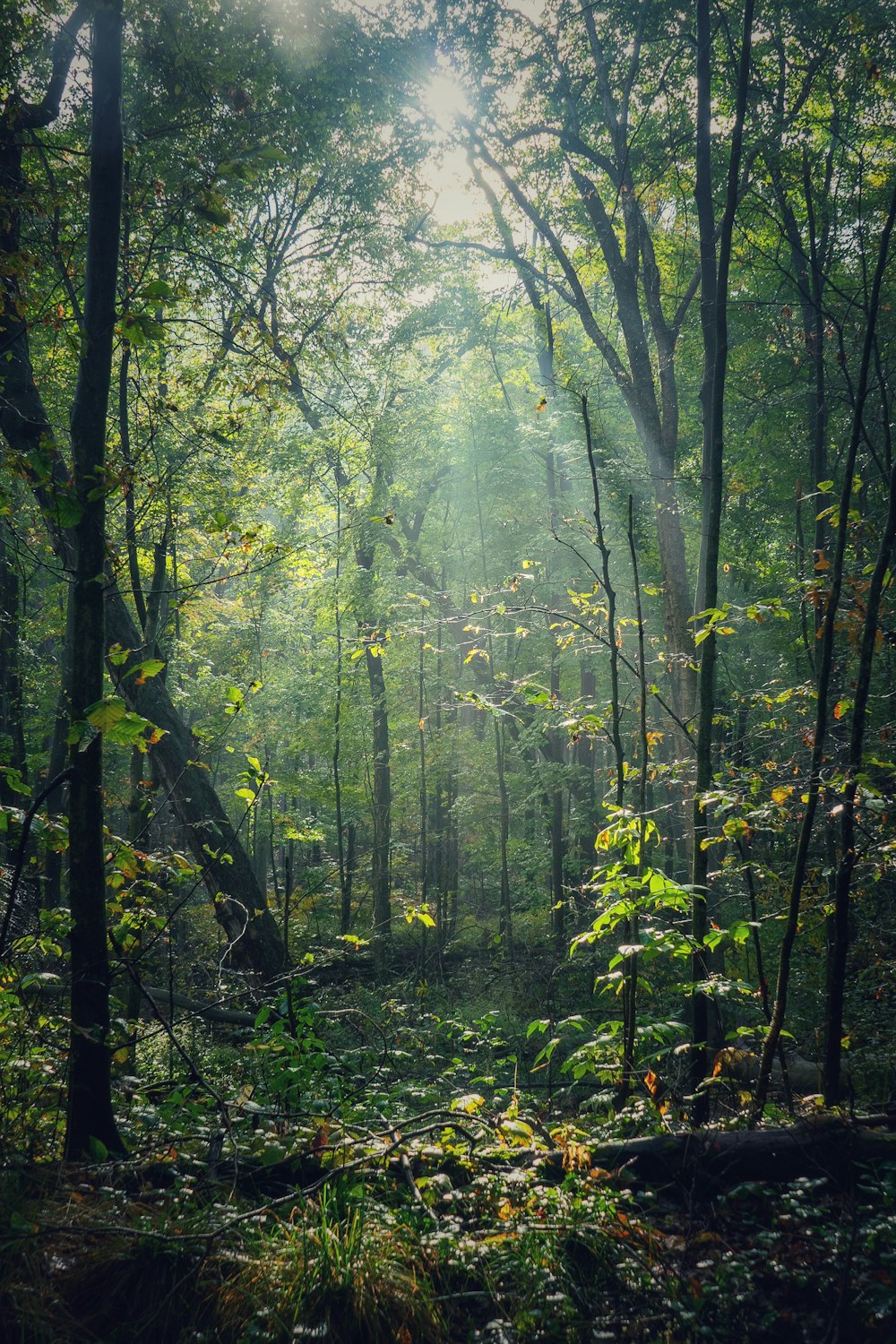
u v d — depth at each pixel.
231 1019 9.43
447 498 18.69
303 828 10.63
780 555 14.33
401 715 18.30
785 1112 4.58
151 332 3.94
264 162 4.40
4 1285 2.73
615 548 15.20
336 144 15.02
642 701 5.07
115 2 3.86
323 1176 3.76
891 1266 3.12
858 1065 6.02
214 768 17.70
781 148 11.55
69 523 3.73
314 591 16.98
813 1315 2.99
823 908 4.71
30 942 4.77
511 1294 3.10
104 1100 3.69
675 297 15.92
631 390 14.13
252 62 11.62
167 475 8.83
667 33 13.52
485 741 19.16
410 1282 3.00
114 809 16.88
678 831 12.98
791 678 9.07
